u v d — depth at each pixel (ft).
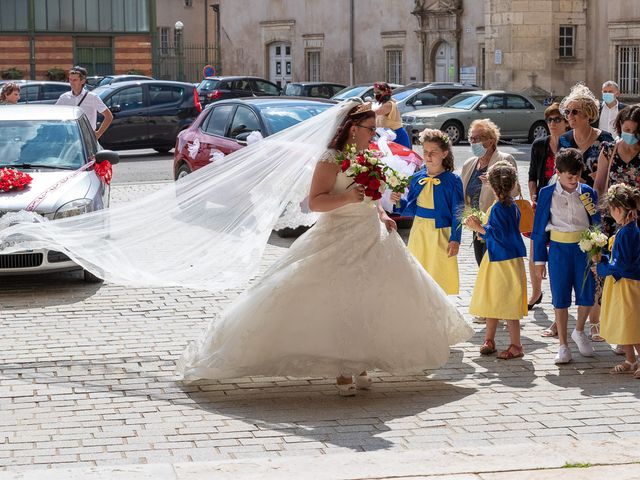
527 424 21.53
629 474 17.99
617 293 24.90
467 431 21.11
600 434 20.89
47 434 21.01
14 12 162.20
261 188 26.58
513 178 26.50
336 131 23.16
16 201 33.55
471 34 130.52
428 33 136.05
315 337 23.07
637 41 111.34
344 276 23.08
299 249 23.43
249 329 23.35
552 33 115.24
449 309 24.66
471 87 104.94
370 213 23.32
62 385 24.38
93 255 28.58
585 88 29.14
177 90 87.56
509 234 26.50
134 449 20.12
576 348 27.66
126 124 85.30
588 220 26.23
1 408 22.68
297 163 25.91
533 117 96.94
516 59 115.44
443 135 28.50
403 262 23.67
